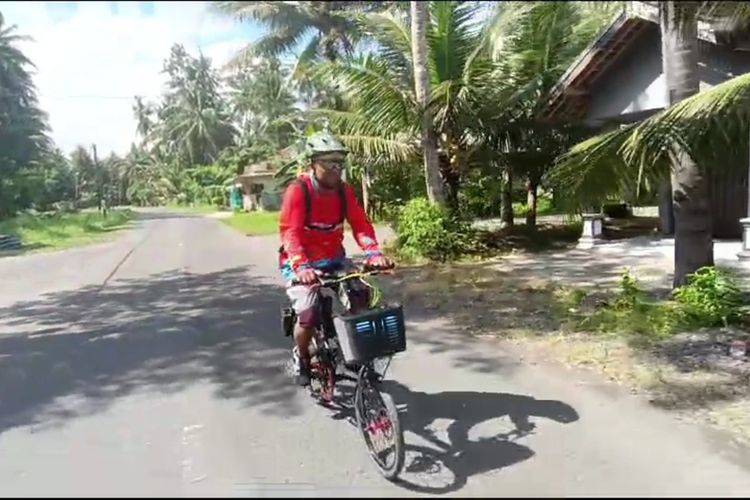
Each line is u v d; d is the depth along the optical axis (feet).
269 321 22.58
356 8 43.73
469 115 36.68
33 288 33.63
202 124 193.77
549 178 20.67
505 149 41.63
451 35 36.81
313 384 14.28
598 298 23.32
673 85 20.53
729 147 19.30
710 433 11.61
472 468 10.68
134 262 44.27
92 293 30.83
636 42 34.71
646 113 35.76
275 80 129.18
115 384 15.90
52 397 15.01
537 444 11.46
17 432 12.81
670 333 17.97
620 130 18.33
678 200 21.67
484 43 34.30
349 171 45.52
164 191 228.43
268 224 79.46
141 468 10.91
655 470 10.26
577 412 12.84
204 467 10.94
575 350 17.01
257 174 137.90
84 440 12.31
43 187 118.83
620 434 11.71
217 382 15.78
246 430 12.63
